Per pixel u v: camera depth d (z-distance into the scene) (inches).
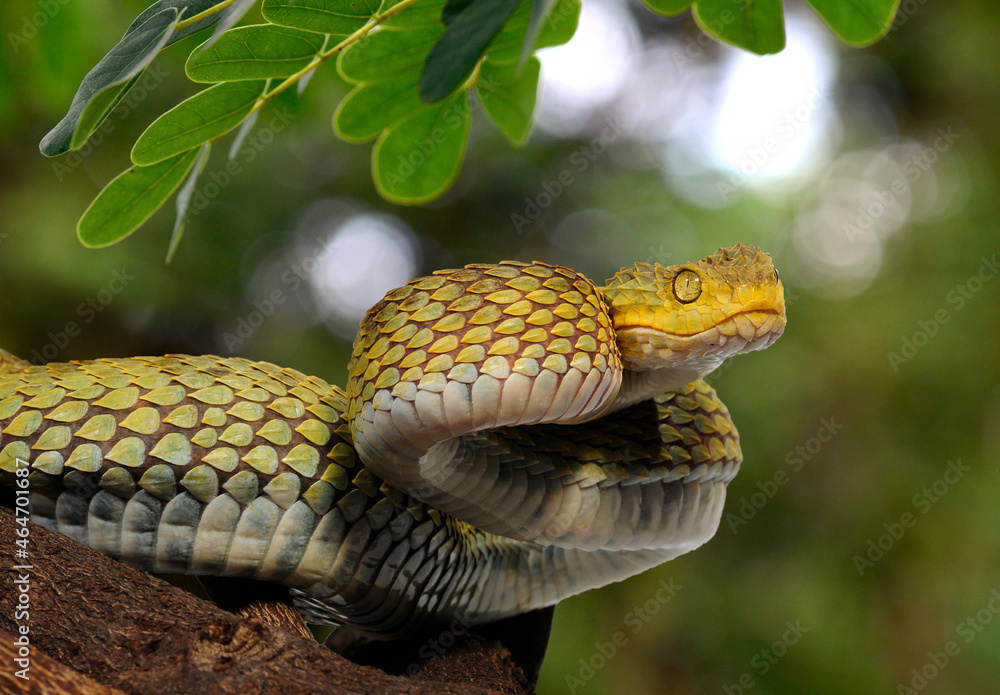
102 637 21.1
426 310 22.5
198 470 22.4
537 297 22.6
